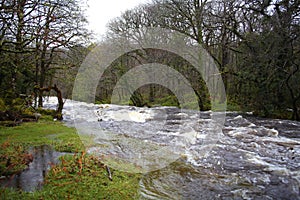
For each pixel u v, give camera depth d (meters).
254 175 5.31
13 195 3.81
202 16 15.93
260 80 14.34
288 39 12.95
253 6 14.34
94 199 3.91
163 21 14.92
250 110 15.32
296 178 5.12
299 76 13.02
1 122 10.13
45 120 11.93
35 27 8.73
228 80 16.44
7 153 5.66
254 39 14.38
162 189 4.56
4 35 8.72
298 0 12.38
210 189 4.61
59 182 4.42
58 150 6.50
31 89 13.13
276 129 10.60
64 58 14.16
